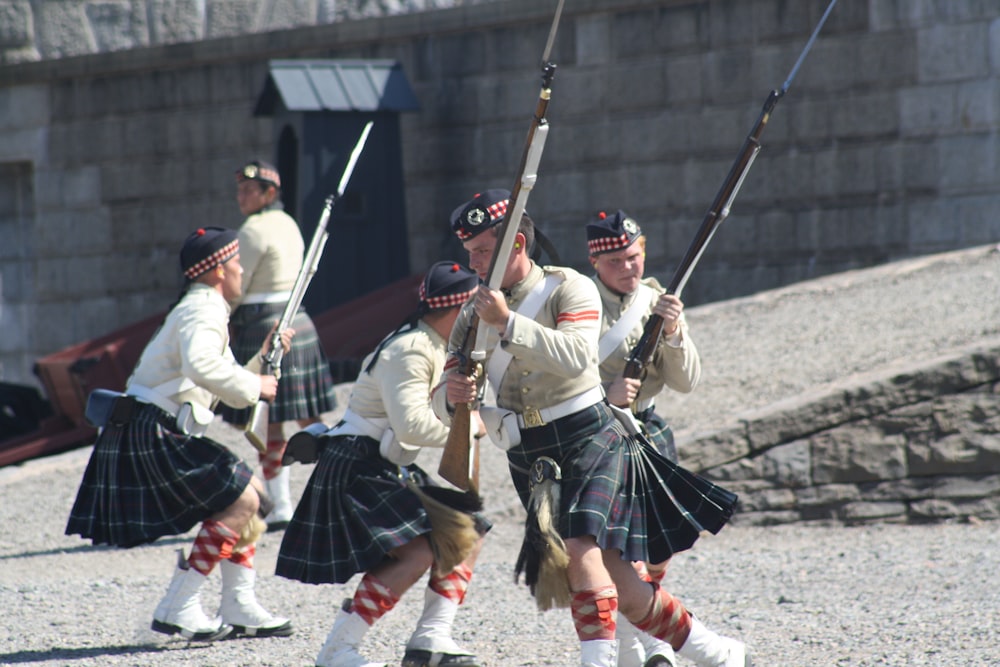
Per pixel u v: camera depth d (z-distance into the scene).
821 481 29.62
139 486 17.58
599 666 13.20
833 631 17.78
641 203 56.38
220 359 17.47
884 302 39.66
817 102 52.09
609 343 15.53
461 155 60.84
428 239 61.69
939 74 49.47
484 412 14.22
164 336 17.80
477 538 15.78
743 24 53.59
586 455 13.75
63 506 31.27
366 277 56.03
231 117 66.88
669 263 55.88
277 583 23.42
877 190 50.91
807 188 52.41
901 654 16.00
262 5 73.62
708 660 14.35
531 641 17.91
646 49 55.97
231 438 34.88
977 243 48.72
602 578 13.38
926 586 21.20
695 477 14.20
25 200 77.06
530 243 14.16
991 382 29.03
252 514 18.05
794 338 36.94
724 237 54.34
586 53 57.50
